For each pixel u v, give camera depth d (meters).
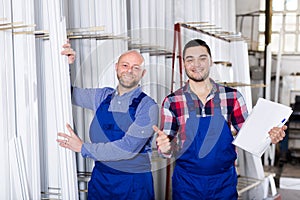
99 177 2.18
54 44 2.05
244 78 4.05
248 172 3.85
